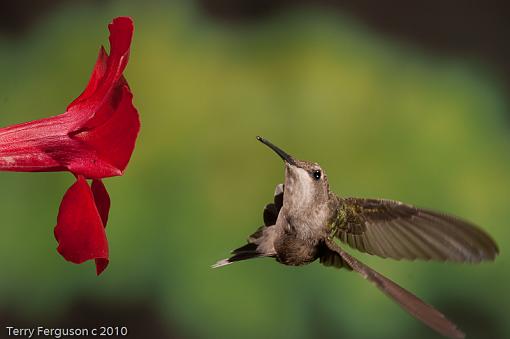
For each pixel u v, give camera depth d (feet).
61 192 7.17
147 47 7.31
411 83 7.32
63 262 7.16
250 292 7.14
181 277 7.16
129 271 7.16
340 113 7.26
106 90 6.52
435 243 6.63
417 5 10.89
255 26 7.46
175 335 8.10
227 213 7.18
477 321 7.29
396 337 7.18
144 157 7.20
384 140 7.24
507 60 10.86
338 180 7.22
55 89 7.27
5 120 7.25
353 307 7.15
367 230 6.68
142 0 7.36
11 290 7.17
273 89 7.29
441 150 7.24
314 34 7.34
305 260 6.70
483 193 7.23
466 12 10.91
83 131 6.55
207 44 7.34
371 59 7.33
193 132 7.23
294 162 6.70
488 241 6.59
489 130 7.29
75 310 7.82
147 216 7.17
